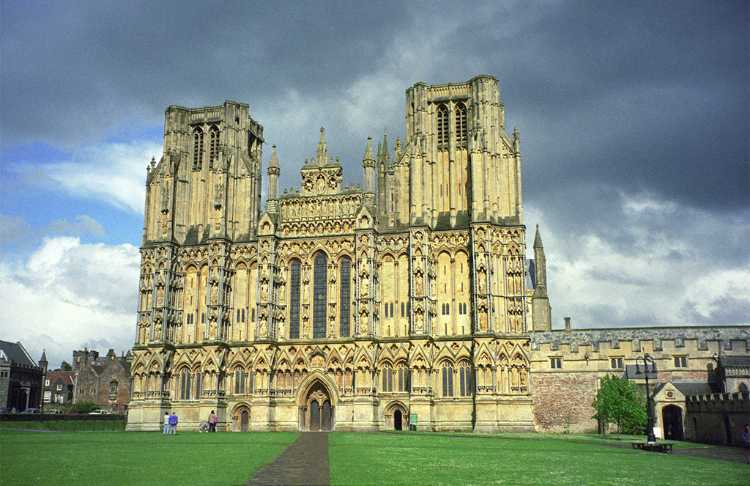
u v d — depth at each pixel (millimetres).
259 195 123812
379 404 107250
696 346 112000
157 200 122688
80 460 45844
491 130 113125
